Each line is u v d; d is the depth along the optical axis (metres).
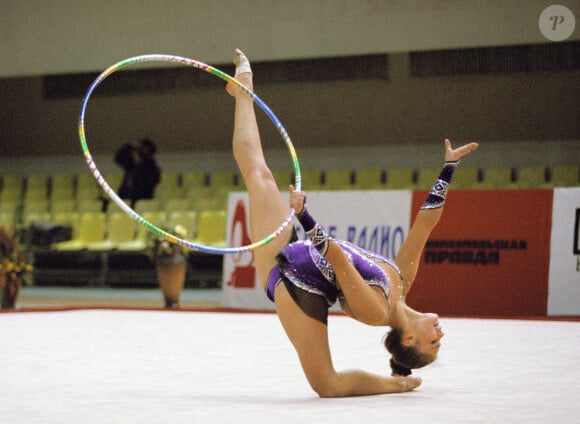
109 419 3.40
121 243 17.42
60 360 5.59
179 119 20.31
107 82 20.81
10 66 18.41
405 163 18.41
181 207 17.97
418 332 4.36
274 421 3.36
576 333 7.78
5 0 18.44
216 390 4.32
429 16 15.82
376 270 4.21
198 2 17.25
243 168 4.82
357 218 11.56
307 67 19.09
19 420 3.37
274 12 16.80
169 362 5.53
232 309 11.93
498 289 10.76
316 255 4.19
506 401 3.93
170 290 12.49
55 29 18.12
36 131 21.34
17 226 17.05
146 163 18.03
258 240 4.54
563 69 17.02
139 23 17.59
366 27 16.22
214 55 17.17
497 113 17.61
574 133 17.12
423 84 18.19
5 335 7.39
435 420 3.38
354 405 3.82
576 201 10.53
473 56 17.70
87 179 20.25
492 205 10.86
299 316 4.12
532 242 10.66
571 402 3.89
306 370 4.12
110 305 13.58
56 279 18.34
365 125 18.72
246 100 5.11
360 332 7.93
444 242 11.05
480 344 6.76
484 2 15.50
